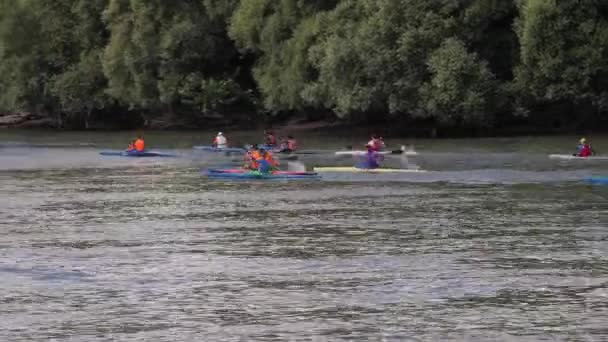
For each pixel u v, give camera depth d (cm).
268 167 13812
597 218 9394
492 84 19125
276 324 5622
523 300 6097
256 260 7450
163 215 10000
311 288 6475
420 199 11062
